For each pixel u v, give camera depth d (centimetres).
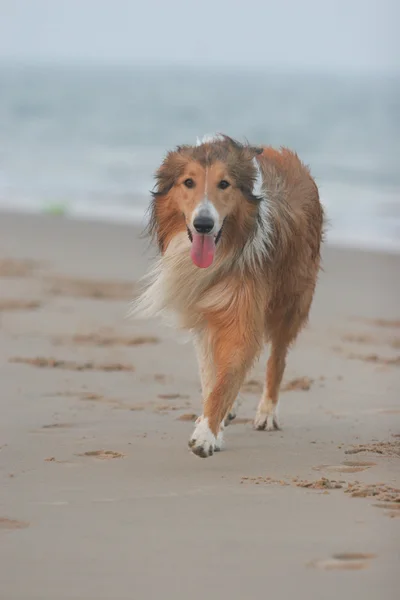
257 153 1094
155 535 728
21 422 1119
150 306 1097
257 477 909
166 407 1210
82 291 2033
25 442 1033
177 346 1594
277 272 1084
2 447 1011
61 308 1866
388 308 1956
